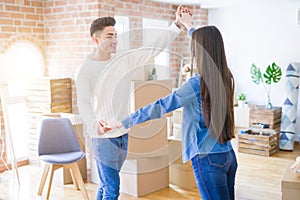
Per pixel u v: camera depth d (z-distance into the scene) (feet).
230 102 5.28
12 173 13.17
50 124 11.09
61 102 13.91
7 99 13.57
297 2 16.94
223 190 5.47
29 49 14.12
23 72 12.58
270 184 12.04
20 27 13.75
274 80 17.01
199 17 18.75
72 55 13.91
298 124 17.56
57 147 11.07
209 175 5.35
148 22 16.78
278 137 17.06
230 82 5.28
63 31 14.08
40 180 11.39
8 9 13.28
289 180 6.91
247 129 16.63
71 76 14.06
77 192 11.43
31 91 13.97
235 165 5.89
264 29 17.90
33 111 14.03
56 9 14.19
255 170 13.66
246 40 18.40
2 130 13.51
